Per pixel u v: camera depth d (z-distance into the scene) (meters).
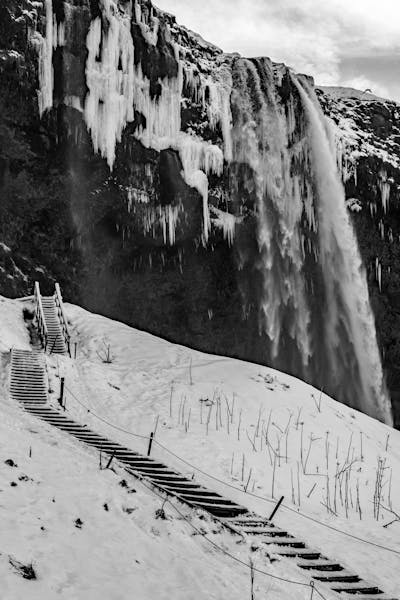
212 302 30.77
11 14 23.69
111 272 28.47
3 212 25.66
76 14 25.23
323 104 33.56
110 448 12.41
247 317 31.44
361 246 32.69
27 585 4.92
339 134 32.09
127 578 5.73
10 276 25.70
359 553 10.54
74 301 27.58
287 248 31.33
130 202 27.53
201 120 29.16
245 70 30.83
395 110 35.72
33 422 12.09
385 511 13.46
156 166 27.64
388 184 32.56
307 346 32.50
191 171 28.38
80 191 26.61
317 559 9.20
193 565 6.75
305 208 31.50
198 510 9.20
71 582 5.26
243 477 13.37
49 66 24.77
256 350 31.84
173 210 28.34
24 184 25.72
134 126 27.06
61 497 7.32
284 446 15.62
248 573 7.23
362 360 33.50
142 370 19.88
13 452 8.70
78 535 6.36
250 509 11.44
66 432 12.55
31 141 25.28
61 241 27.03
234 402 17.72
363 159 32.09
